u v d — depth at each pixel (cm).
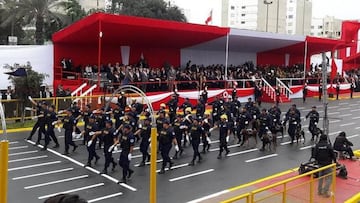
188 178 1510
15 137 2036
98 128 1683
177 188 1393
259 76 3847
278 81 3897
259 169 1661
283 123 2281
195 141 1688
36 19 4119
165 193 1339
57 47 3056
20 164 1608
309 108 3481
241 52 4372
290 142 2198
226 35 3394
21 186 1361
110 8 6862
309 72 4550
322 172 1236
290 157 1878
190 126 1866
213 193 1352
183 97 3103
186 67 3719
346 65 5809
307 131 2514
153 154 930
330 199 1212
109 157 1512
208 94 3272
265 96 3784
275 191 1084
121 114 2083
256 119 2067
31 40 5119
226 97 3375
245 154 1906
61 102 2395
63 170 1551
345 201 1310
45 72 2991
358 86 4988
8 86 2517
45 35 4684
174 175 1541
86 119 1967
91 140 1584
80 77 2947
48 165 1609
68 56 3131
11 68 2575
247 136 2041
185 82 3206
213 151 1944
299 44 4181
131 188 1377
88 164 1605
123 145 1416
